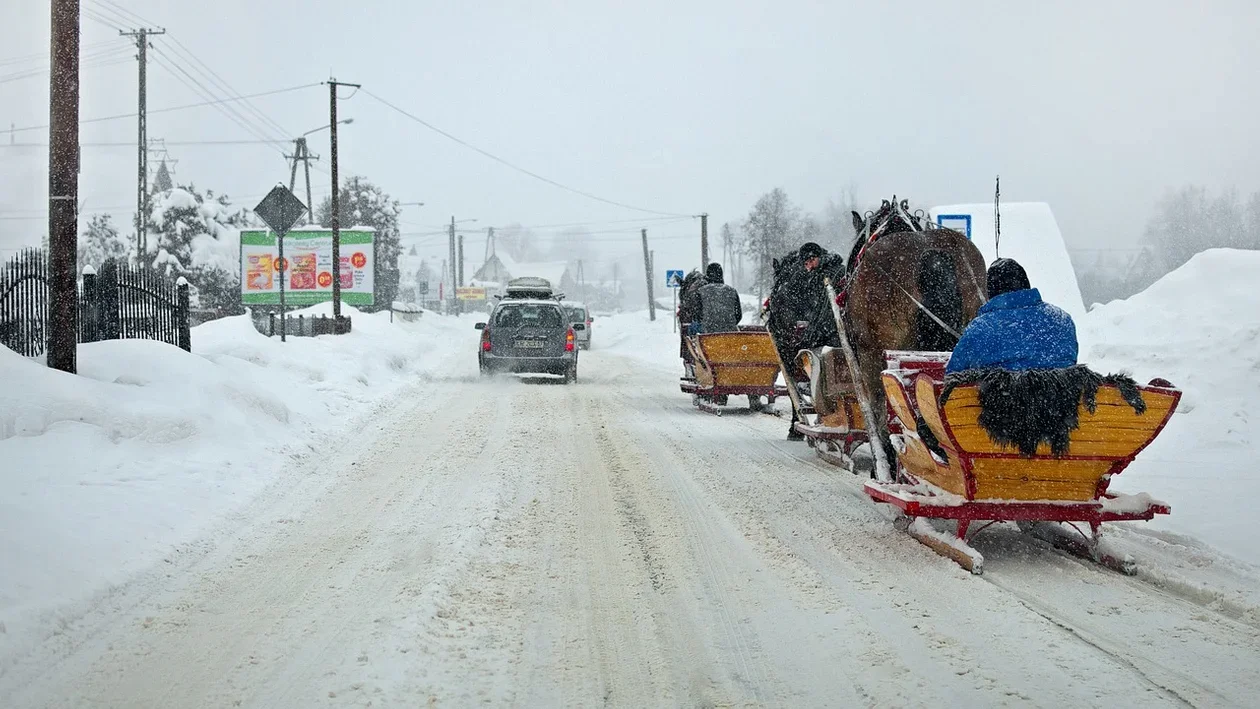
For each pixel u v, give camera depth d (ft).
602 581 21.57
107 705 15.01
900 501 23.67
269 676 16.14
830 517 27.68
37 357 42.39
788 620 19.07
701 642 17.92
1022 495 22.76
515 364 70.85
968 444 22.04
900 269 29.37
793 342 40.52
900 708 15.02
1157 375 42.83
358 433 43.32
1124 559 21.88
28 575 19.75
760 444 41.37
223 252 156.97
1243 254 52.24
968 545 23.24
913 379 24.59
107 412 32.83
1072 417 21.81
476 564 22.67
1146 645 17.53
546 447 39.93
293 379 54.60
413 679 16.06
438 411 51.85
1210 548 23.34
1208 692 15.47
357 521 26.68
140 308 51.47
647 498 30.12
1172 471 31.73
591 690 15.78
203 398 38.55
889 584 21.30
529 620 19.02
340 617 18.94
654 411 53.67
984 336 22.91
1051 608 19.62
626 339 149.07
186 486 29.07
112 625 18.47
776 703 15.29
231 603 19.79
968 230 54.75
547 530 26.00
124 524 24.38
